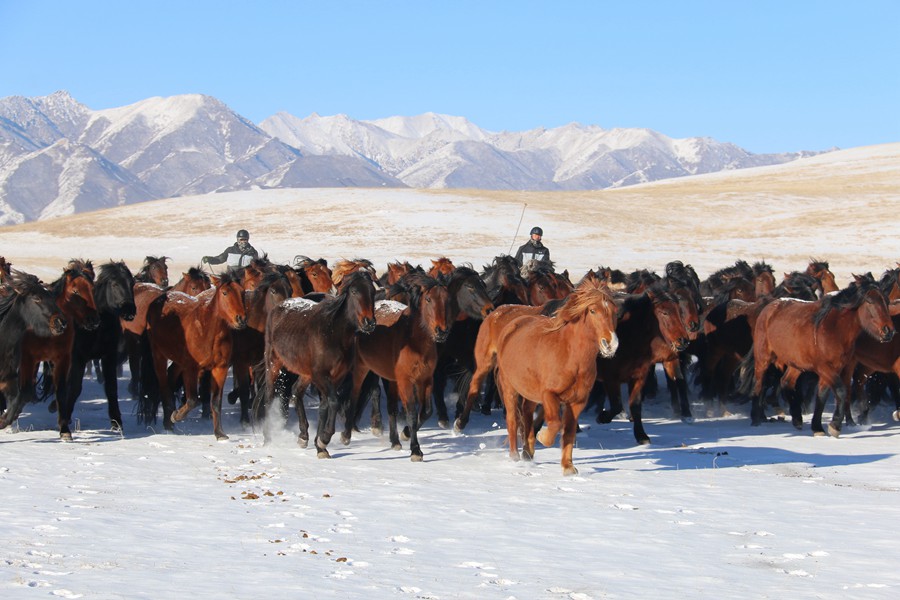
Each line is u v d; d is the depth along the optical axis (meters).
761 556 8.10
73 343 14.80
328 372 13.39
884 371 16.75
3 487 10.48
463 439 15.39
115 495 10.23
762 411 17.44
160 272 21.27
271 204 78.88
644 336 14.82
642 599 6.80
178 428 16.30
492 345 13.80
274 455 13.42
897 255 54.22
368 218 70.06
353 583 6.99
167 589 6.70
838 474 12.14
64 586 6.70
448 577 7.24
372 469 12.34
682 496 10.64
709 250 57.41
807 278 18.62
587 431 16.48
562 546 8.35
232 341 15.19
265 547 8.05
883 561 7.95
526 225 66.75
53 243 65.69
